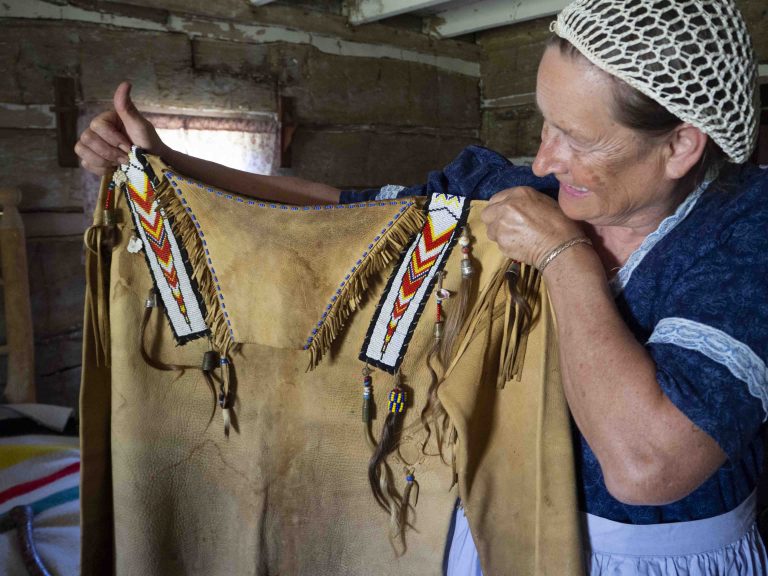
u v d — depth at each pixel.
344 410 0.97
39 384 2.50
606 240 0.78
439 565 0.96
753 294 0.64
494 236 0.76
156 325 1.00
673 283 0.70
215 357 0.99
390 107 3.38
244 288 0.94
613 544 0.77
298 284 0.92
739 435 0.60
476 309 0.84
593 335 0.66
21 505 1.69
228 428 1.01
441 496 0.94
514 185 0.88
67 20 2.39
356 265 0.90
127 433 1.01
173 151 1.01
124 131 0.99
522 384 0.84
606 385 0.64
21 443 1.96
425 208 0.90
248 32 2.85
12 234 2.22
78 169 2.47
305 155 3.10
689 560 0.76
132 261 1.00
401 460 0.94
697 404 0.60
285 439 1.01
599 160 0.64
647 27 0.58
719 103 0.59
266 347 0.99
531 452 0.84
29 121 2.35
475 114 3.82
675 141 0.63
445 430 0.91
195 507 1.05
